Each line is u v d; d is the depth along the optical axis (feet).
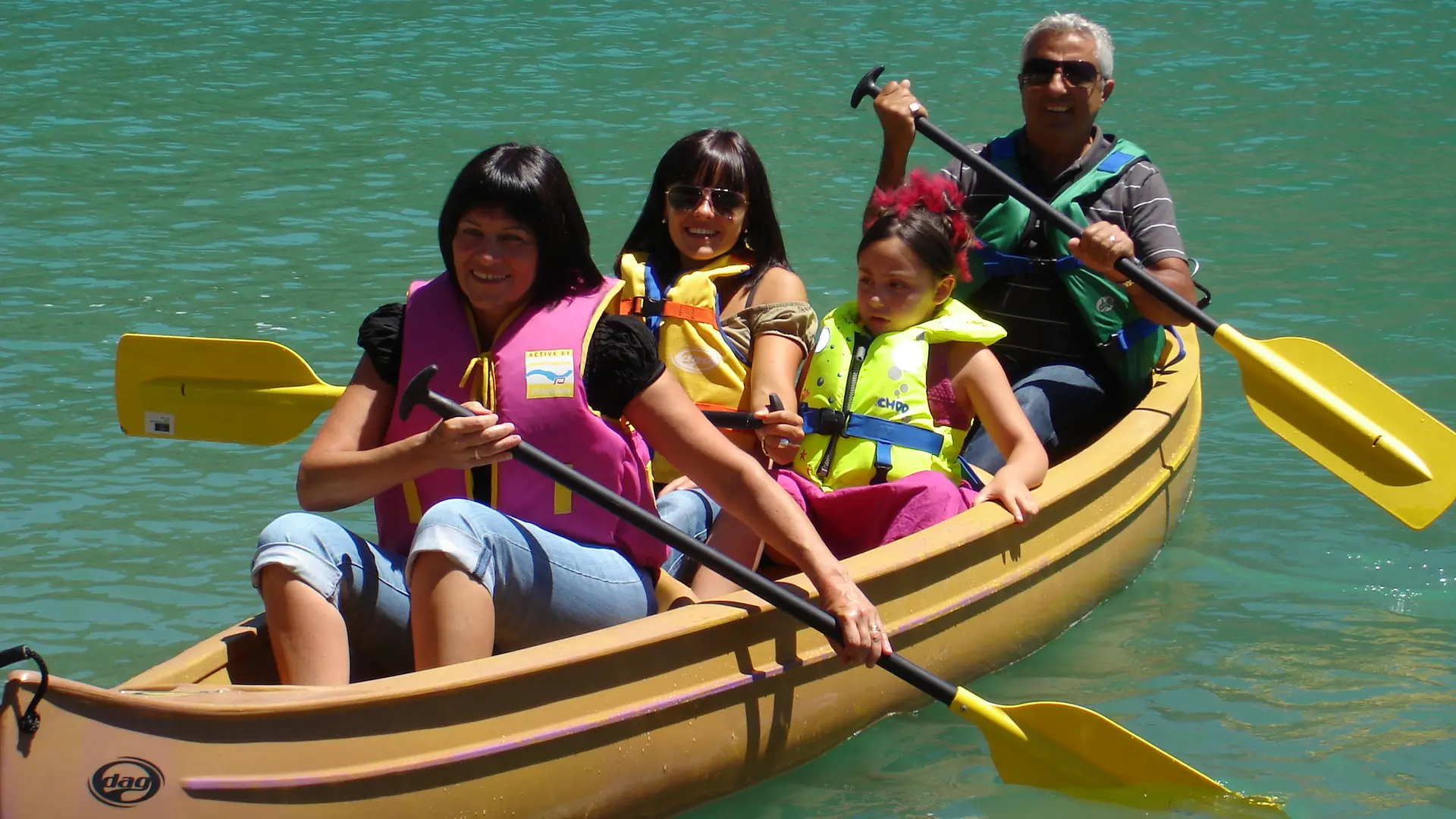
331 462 13.19
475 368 13.57
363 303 30.58
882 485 16.46
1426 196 39.29
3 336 27.96
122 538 20.44
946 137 20.67
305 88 52.19
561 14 66.54
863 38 61.21
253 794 11.31
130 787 10.90
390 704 11.82
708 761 13.99
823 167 41.81
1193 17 66.59
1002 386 17.47
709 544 15.64
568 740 12.78
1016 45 59.72
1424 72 55.52
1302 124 47.67
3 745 10.48
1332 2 69.77
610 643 12.99
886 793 14.89
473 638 12.59
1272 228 36.42
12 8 66.39
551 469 12.91
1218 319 29.63
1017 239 21.27
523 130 46.11
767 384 16.88
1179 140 45.65
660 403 13.60
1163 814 14.53
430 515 12.76
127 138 44.86
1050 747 14.65
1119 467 18.93
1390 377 26.45
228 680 13.19
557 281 13.71
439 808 12.12
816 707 15.02
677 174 17.56
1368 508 22.07
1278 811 14.40
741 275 17.90
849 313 17.74
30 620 18.20
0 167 41.09
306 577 12.69
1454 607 19.02
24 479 22.04
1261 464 23.65
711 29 63.05
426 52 58.49
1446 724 16.06
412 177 40.73
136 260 33.06
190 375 17.22
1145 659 17.74
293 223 36.37
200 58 57.16
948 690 14.40
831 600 13.64
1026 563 17.31
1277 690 16.92
